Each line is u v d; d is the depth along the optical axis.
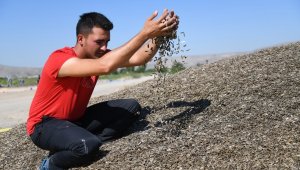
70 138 1.96
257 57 3.37
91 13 2.01
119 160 2.03
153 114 2.71
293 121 2.10
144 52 2.17
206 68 3.46
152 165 1.93
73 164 2.02
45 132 2.02
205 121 2.35
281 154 1.82
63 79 2.01
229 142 1.99
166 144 2.12
